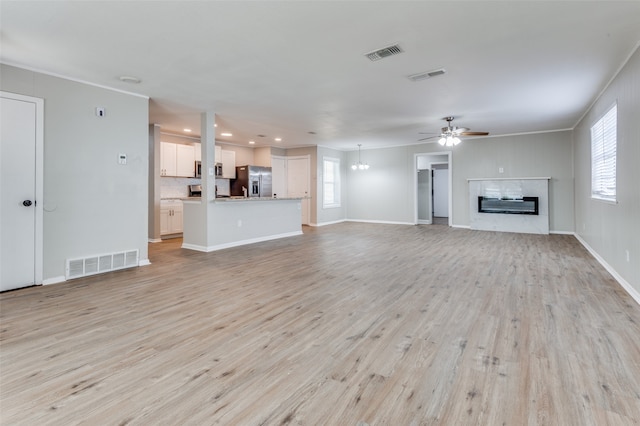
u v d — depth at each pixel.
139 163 4.49
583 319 2.63
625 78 3.42
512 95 4.57
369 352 2.14
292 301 3.11
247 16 2.49
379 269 4.32
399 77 3.84
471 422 1.48
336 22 2.59
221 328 2.51
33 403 1.62
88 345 2.23
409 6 2.37
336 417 1.53
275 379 1.84
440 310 2.86
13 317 2.71
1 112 3.34
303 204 9.73
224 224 5.96
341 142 8.92
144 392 1.72
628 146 3.34
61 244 3.78
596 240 4.93
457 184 8.64
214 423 1.49
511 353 2.11
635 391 1.70
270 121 6.24
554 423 1.47
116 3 2.31
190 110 5.41
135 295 3.28
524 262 4.65
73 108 3.85
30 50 3.08
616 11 2.44
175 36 2.82
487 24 2.63
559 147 7.34
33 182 3.55
